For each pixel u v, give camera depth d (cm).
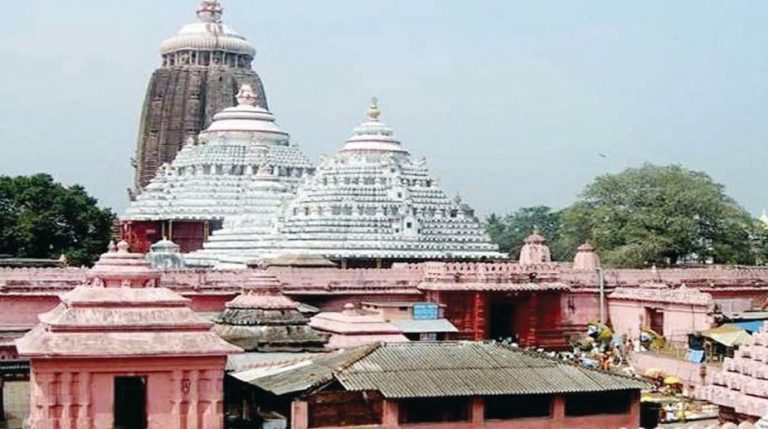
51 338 3197
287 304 4372
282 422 3338
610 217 8888
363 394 3297
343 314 4728
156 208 9081
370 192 7644
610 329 6756
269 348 4153
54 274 5462
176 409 3266
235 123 9644
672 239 8500
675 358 5550
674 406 4531
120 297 3328
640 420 3647
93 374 3192
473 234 7894
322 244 7369
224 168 9206
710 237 8856
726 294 7300
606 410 3584
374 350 3578
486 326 6394
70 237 8812
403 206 7644
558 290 6638
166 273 5694
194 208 8950
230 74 11394
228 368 3819
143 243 9106
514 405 3453
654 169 9025
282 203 8506
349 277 6225
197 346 3284
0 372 4194
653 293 6531
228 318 4344
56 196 8769
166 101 11256
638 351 5994
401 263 7288
